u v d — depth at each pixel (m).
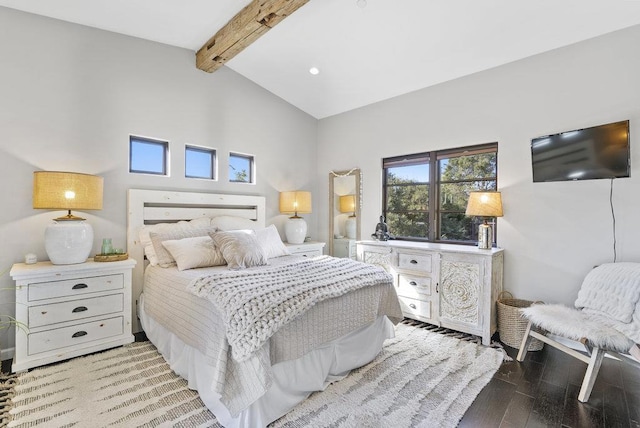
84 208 2.55
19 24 2.58
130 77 3.12
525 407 1.88
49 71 2.70
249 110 4.07
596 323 2.04
